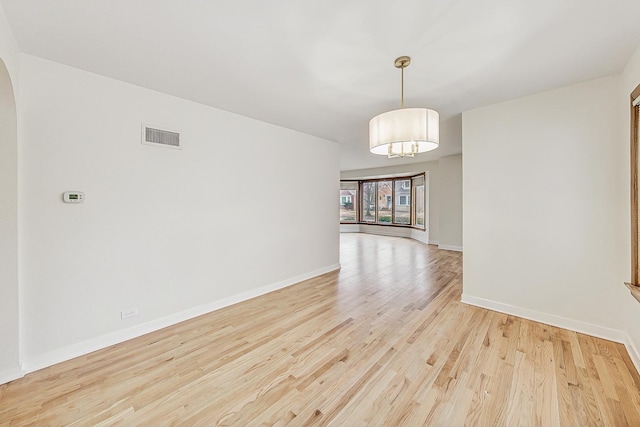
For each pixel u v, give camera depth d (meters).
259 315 3.08
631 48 2.00
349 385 1.89
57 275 2.20
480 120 3.17
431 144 2.15
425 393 1.80
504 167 3.01
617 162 2.40
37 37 1.85
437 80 2.48
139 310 2.64
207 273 3.19
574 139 2.60
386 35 1.82
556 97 2.68
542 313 2.81
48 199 2.15
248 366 2.11
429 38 1.85
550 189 2.74
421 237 8.44
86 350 2.33
